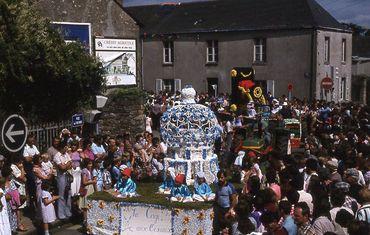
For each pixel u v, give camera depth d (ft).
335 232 26.48
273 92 128.67
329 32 129.49
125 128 72.69
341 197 29.76
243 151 51.96
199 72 136.77
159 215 38.96
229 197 38.29
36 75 53.42
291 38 125.90
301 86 125.18
